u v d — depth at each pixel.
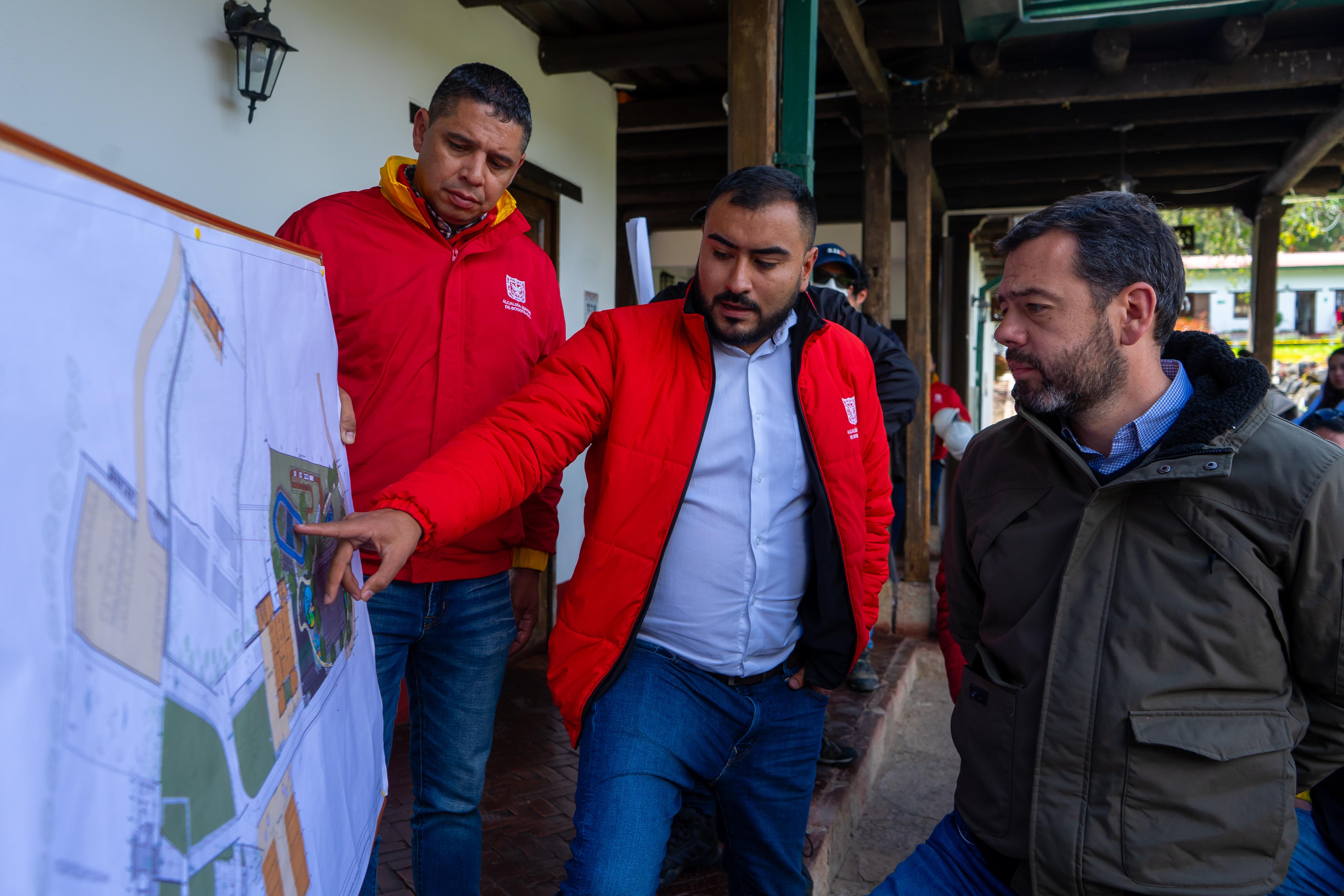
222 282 0.72
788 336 1.71
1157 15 4.62
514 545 1.91
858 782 3.21
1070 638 1.33
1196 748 1.26
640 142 6.97
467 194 1.74
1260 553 1.28
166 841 0.54
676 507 1.59
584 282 4.99
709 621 1.66
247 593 0.72
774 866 1.80
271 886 0.69
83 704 0.47
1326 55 5.17
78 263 0.50
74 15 2.14
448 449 1.40
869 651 4.43
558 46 4.43
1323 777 1.39
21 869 0.42
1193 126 6.93
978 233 11.16
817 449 1.68
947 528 1.75
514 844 2.57
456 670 1.83
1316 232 20.58
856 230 9.29
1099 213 1.33
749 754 1.75
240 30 2.54
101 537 0.50
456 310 1.81
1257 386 1.28
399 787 2.95
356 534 1.03
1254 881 1.28
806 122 2.96
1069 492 1.41
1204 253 21.86
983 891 1.46
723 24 4.29
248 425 0.76
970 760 1.49
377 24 3.27
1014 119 6.62
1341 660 1.28
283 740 0.77
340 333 1.75
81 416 0.49
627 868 1.42
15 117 2.02
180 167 2.47
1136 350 1.37
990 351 16.72
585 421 1.57
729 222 1.51
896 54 5.41
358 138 3.20
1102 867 1.29
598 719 1.58
